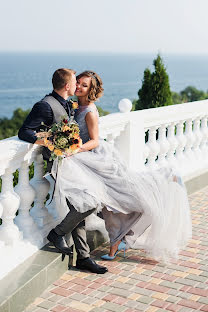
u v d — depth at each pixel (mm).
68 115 4273
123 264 4664
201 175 7152
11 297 3570
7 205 3979
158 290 4137
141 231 4750
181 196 4766
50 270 4141
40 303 3887
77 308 3830
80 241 4434
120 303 3918
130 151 5812
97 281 4289
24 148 3998
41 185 4488
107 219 4695
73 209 4277
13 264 4008
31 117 4137
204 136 7699
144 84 9422
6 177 3969
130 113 5773
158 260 4723
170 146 6910
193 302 3932
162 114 6324
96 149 4562
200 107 7246
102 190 4461
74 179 4301
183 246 4895
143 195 4562
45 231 4527
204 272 4484
